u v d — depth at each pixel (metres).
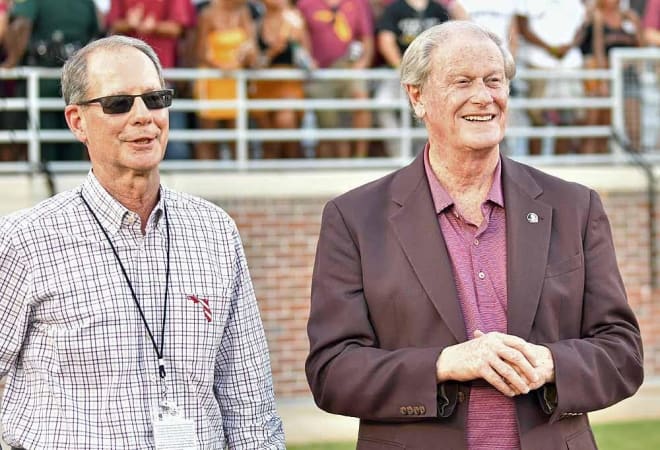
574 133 10.27
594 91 10.55
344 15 9.72
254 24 9.63
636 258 10.47
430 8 9.62
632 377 3.59
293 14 9.65
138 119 3.39
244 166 10.05
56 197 3.55
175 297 3.50
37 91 9.38
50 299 3.40
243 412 3.67
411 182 3.74
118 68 3.40
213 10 9.52
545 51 10.12
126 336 3.42
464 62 3.51
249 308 3.70
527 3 10.02
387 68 9.97
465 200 3.69
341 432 8.82
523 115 10.43
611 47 10.45
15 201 9.44
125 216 3.47
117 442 3.36
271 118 10.05
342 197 3.81
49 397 3.38
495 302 3.59
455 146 3.56
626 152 10.45
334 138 10.03
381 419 3.55
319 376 3.62
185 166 9.99
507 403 3.50
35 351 3.41
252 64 9.54
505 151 10.45
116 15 9.09
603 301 3.64
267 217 9.89
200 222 3.61
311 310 3.74
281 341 9.84
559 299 3.59
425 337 3.57
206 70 9.54
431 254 3.61
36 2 9.05
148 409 3.41
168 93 3.46
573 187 3.77
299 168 10.24
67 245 3.44
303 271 9.93
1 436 3.64
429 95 3.59
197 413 3.48
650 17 10.55
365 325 3.63
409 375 3.45
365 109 9.99
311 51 9.73
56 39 9.03
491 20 9.58
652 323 10.45
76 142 9.77
